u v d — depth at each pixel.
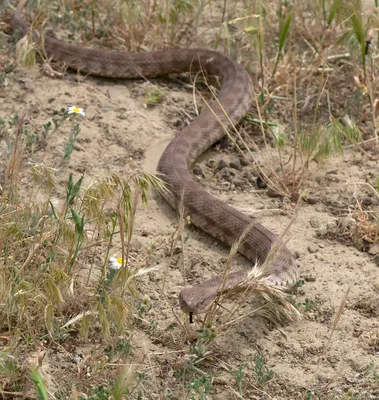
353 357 6.73
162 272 7.60
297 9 11.80
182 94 10.74
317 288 7.55
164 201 8.70
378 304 7.29
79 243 6.91
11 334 6.35
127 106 10.25
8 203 7.18
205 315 6.77
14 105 9.91
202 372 6.34
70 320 6.38
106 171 8.94
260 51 9.84
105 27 11.59
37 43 10.92
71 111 8.82
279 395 6.32
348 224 8.37
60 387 6.06
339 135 9.37
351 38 10.52
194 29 11.83
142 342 6.67
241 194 8.94
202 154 9.65
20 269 6.42
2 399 5.95
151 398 6.11
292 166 9.37
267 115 10.23
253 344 6.80
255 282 6.70
